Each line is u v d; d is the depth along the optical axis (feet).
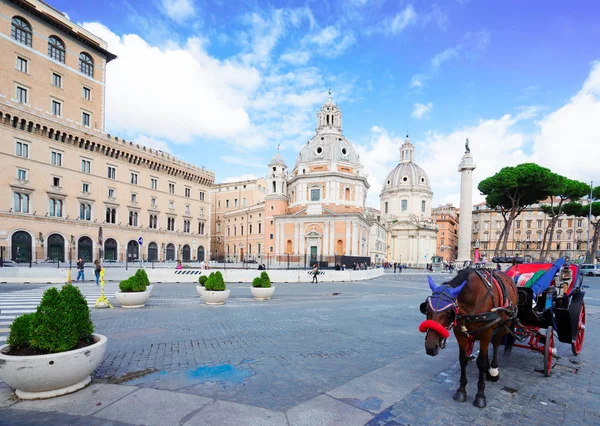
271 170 248.32
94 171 163.94
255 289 56.18
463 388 17.26
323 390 18.16
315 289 80.64
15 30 140.67
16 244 133.18
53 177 147.33
